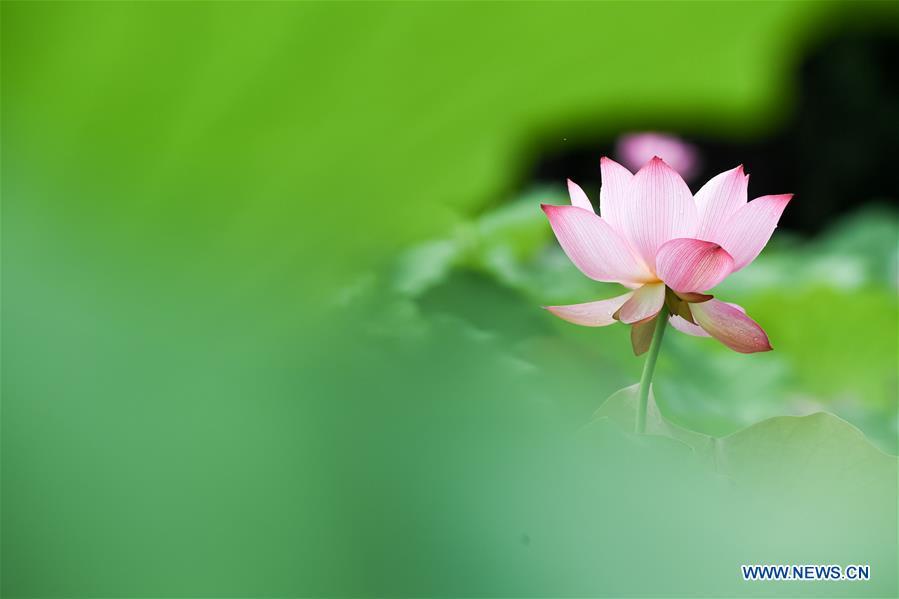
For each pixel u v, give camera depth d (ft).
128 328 1.76
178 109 1.94
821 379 33.58
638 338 12.35
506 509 2.19
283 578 1.74
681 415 23.48
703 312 11.89
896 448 28.07
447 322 7.74
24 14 1.93
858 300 32.89
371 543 1.86
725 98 2.13
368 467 1.90
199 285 1.84
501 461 2.25
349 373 1.95
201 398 1.76
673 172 11.59
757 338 11.79
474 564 2.04
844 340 33.06
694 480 3.11
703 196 11.74
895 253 56.85
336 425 1.87
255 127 1.96
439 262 22.03
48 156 1.88
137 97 1.94
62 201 1.84
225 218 1.92
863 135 87.76
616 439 3.07
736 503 3.28
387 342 2.55
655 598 2.58
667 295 11.96
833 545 3.77
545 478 2.38
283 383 1.84
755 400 27.30
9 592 1.62
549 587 2.20
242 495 1.75
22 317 1.71
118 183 1.89
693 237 11.75
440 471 2.06
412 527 1.94
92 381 1.71
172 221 1.89
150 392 1.73
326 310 1.98
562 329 20.77
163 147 1.94
